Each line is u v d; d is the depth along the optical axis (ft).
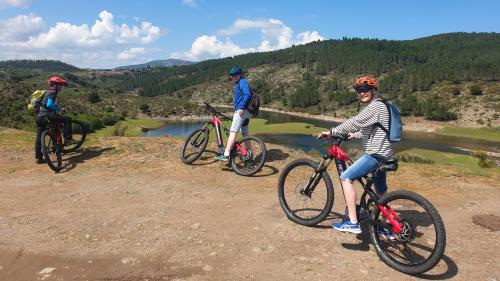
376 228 14.38
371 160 13.99
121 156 29.22
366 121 13.94
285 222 17.34
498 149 299.99
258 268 13.28
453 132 428.15
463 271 13.47
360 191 22.80
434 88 636.89
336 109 642.22
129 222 17.07
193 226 16.70
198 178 24.35
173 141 33.55
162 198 20.53
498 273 13.41
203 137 27.22
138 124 424.87
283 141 277.03
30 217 17.61
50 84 26.68
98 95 607.78
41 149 25.48
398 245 14.87
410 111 547.90
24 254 14.03
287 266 13.46
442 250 12.39
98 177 24.38
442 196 22.76
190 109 627.46
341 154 15.38
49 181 23.45
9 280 12.33
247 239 15.49
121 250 14.37
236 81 24.40
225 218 17.75
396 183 25.50
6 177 24.20
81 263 13.41
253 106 24.63
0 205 19.26
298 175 17.89
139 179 23.99
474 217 18.83
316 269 13.32
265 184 23.31
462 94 581.12
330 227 16.85
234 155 25.44
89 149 30.94
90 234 15.74
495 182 26.43
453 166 32.07
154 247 14.65
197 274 12.80
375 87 14.35
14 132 38.40
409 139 364.99
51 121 26.78
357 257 14.26
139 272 12.85
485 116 490.08
